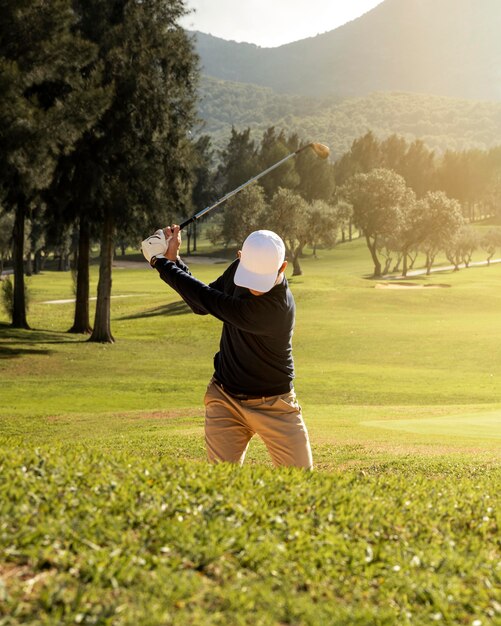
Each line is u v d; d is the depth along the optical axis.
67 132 27.91
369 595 3.30
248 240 4.82
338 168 175.00
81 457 4.92
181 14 35.22
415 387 26.91
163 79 34.94
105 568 3.19
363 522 4.07
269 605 3.05
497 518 4.50
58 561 3.25
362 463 10.26
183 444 12.25
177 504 3.99
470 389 26.50
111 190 34.53
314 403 23.28
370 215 87.06
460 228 94.50
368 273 103.62
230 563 3.42
